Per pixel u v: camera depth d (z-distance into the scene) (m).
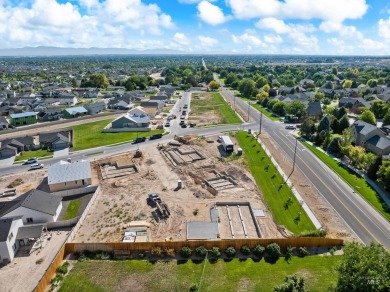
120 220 44.47
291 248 37.00
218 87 190.25
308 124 86.31
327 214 45.53
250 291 31.28
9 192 53.66
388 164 52.91
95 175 60.72
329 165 64.44
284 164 65.25
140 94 162.50
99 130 93.94
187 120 106.69
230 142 74.19
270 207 47.59
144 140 82.62
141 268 34.78
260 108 129.38
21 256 37.12
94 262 35.69
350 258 26.36
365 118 91.50
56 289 31.70
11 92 154.75
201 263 35.53
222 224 43.31
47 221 43.72
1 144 76.50
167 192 52.75
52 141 77.50
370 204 48.31
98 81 192.25
